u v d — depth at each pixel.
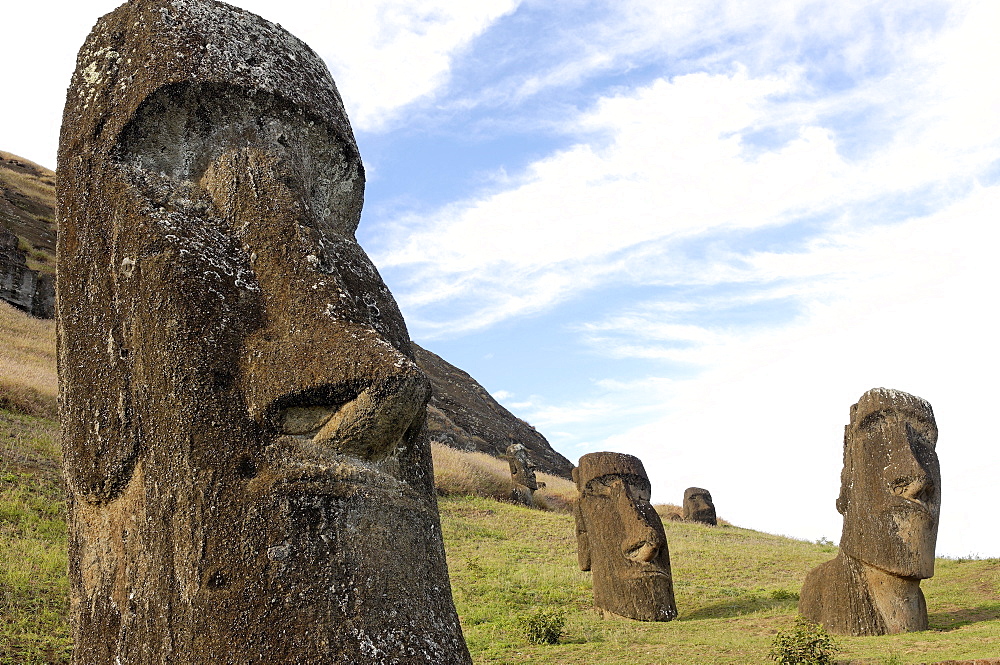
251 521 3.87
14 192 65.06
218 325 4.23
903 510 13.95
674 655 12.73
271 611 3.73
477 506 30.27
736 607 17.11
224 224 4.63
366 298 4.70
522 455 37.66
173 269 4.27
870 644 12.96
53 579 12.89
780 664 11.41
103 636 4.29
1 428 21.23
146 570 4.12
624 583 16.62
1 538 14.29
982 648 11.69
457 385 72.12
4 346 32.41
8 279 42.50
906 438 14.22
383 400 4.01
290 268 4.41
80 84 5.04
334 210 5.57
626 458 18.25
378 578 3.89
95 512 4.49
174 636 3.89
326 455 4.07
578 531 18.34
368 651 3.71
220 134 4.95
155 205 4.58
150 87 4.75
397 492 4.17
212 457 4.02
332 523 3.91
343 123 5.49
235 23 5.11
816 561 22.67
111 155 4.77
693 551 24.39
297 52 5.38
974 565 19.47
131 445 4.32
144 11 5.00
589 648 13.58
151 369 4.23
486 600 17.75
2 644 10.61
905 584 14.12
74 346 4.62
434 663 3.83
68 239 4.78
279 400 4.07
